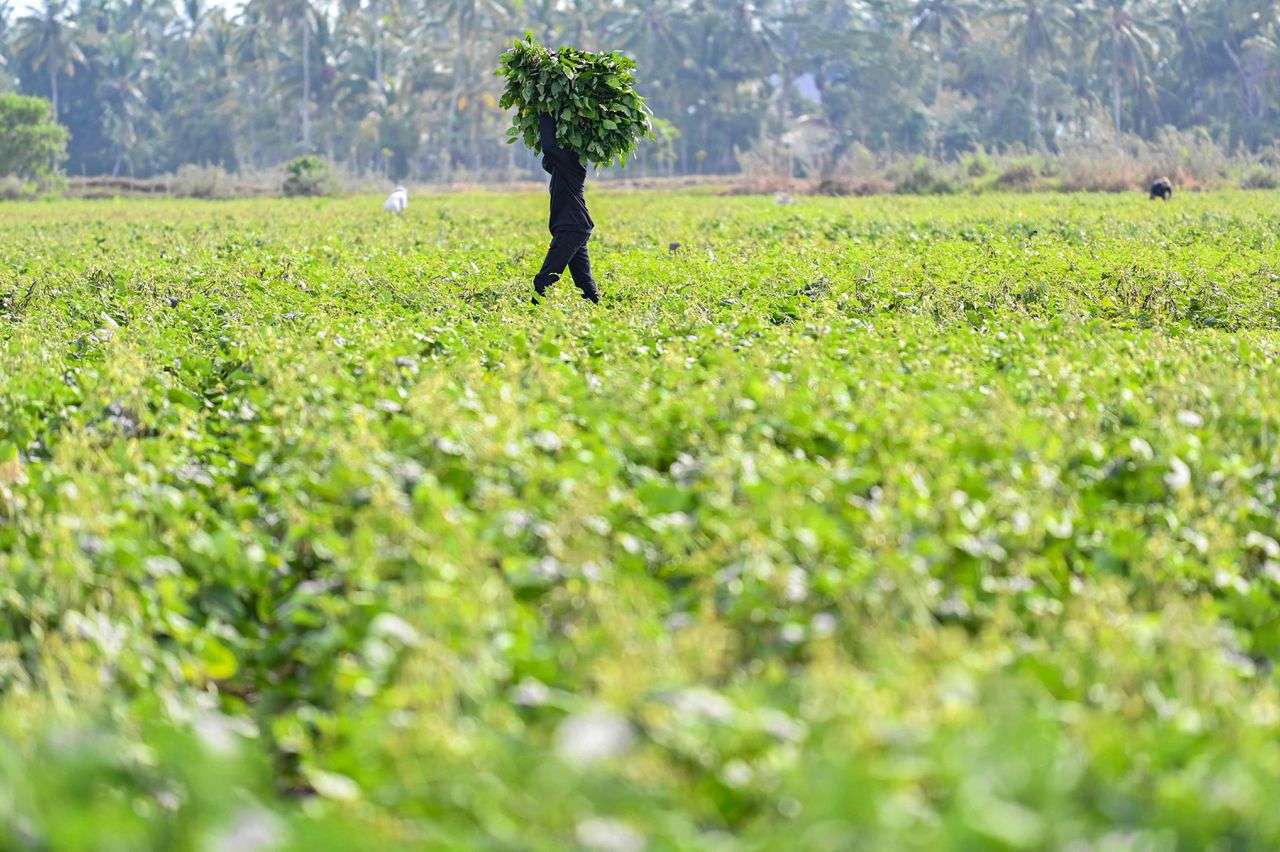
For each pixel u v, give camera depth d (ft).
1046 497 46.93
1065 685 34.19
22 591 42.01
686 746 30.22
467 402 59.26
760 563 40.57
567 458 52.60
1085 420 58.13
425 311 106.11
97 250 170.81
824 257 144.25
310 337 83.05
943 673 32.19
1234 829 26.50
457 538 43.06
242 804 27.86
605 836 26.23
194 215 299.99
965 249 153.38
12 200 478.18
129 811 27.53
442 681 32.78
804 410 57.77
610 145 111.96
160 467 54.29
